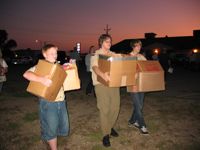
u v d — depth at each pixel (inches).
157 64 180.1
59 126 139.7
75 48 514.9
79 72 804.6
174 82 521.0
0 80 241.3
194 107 277.4
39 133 192.9
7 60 1503.4
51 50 132.3
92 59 165.6
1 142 175.5
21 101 309.6
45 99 125.6
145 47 1628.9
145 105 286.4
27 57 1464.1
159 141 177.5
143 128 187.6
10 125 211.5
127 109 266.2
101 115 163.5
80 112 255.1
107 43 165.5
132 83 159.9
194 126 210.5
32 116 238.5
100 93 162.4
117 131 196.1
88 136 186.9
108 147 166.7
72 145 171.3
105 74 152.9
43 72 123.9
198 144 173.0
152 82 174.6
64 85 140.9
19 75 677.9
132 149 164.4
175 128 205.0
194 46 1566.2
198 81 541.0
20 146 169.3
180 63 1151.6
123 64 153.4
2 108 271.9
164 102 303.3
